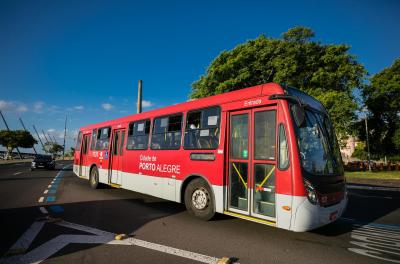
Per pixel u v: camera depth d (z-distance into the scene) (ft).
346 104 68.59
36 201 29.01
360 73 76.95
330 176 16.92
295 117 16.16
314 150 17.15
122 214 23.39
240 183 18.69
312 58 76.64
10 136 176.04
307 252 15.25
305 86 79.05
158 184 25.79
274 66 75.72
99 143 38.60
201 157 21.45
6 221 20.72
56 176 58.95
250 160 18.08
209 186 20.66
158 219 21.76
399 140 94.73
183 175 22.95
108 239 16.75
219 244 16.22
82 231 18.33
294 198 15.26
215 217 22.41
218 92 77.77
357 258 14.52
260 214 17.12
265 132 17.53
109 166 35.04
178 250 15.12
